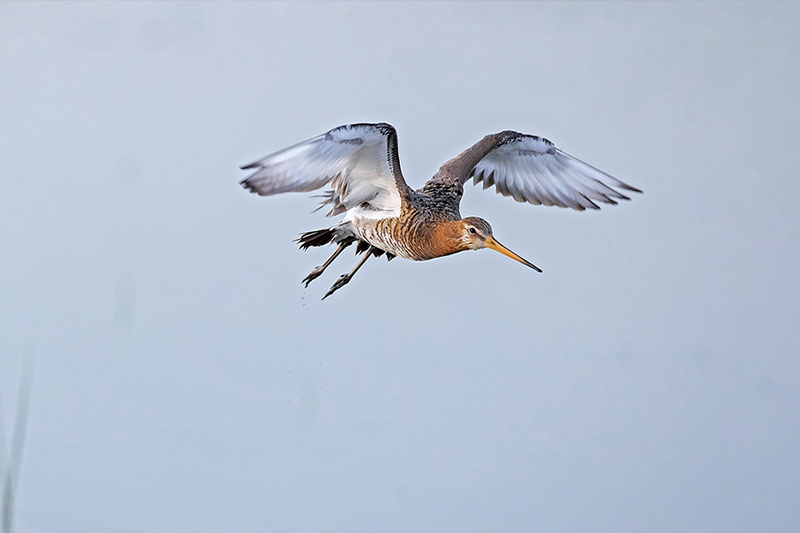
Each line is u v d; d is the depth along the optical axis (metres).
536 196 13.83
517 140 13.41
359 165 11.45
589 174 13.18
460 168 13.02
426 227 12.07
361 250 13.23
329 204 12.48
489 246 11.86
